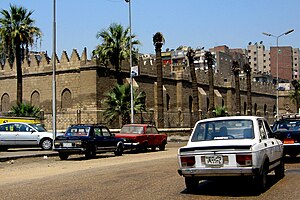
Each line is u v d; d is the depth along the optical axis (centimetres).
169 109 6188
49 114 5041
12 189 1208
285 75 15662
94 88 4994
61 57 5328
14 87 5716
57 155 2548
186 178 1070
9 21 4072
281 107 9562
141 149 2767
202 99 6700
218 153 1003
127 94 4059
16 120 3266
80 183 1294
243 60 14688
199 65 11256
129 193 1078
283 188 1098
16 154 2525
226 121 1127
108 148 2406
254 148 995
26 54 4612
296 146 1661
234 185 1173
